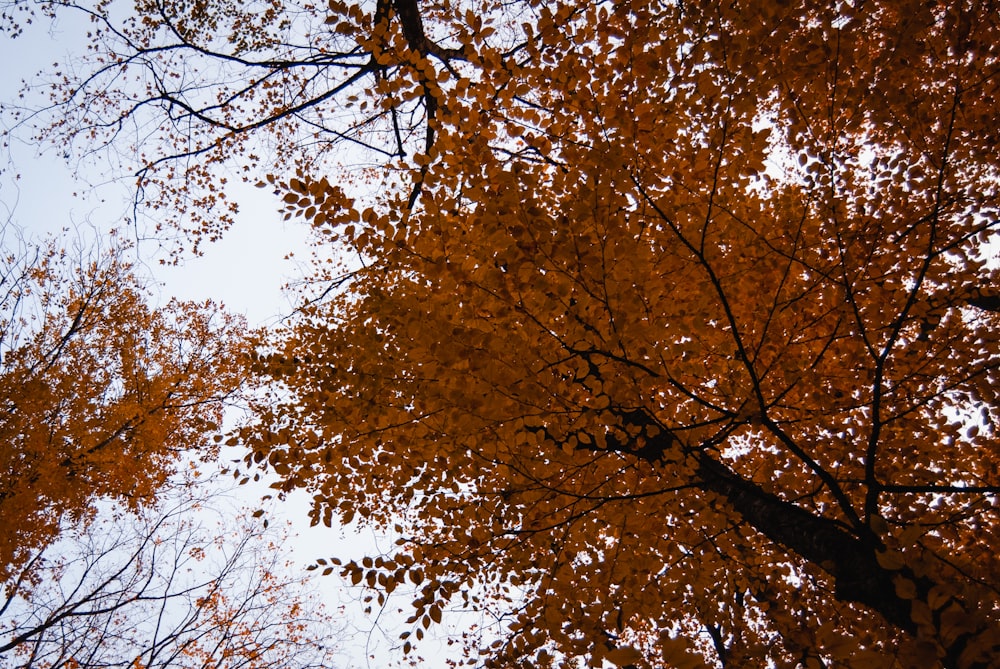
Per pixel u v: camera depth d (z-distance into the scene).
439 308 3.29
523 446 3.66
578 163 3.32
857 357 3.92
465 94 3.41
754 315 3.92
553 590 3.83
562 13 3.40
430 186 3.32
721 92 3.29
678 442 3.38
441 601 3.72
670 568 3.94
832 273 3.73
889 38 3.60
